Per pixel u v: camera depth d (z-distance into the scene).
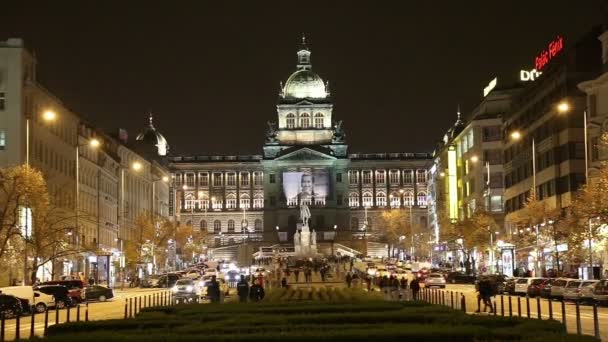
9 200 89.38
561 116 130.88
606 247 95.31
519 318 41.44
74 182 145.25
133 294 113.62
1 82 117.19
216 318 47.56
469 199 192.00
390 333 33.09
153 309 57.88
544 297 87.50
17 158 116.38
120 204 171.00
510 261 148.50
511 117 165.00
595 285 76.75
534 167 122.19
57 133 135.50
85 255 143.00
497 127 181.88
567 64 127.88
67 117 142.00
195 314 51.41
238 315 49.06
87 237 150.62
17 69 117.25
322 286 117.12
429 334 32.94
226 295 91.62
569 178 126.69
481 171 181.75
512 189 163.25
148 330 39.28
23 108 117.88
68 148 142.12
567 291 80.19
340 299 73.62
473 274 142.75
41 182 92.69
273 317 45.78
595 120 112.75
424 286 112.44
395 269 157.88
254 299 73.12
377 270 149.38
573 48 127.88
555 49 152.50
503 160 175.38
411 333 33.09
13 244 95.88
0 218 88.44
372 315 45.03
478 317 42.66
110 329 42.06
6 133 116.75
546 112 137.62
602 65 122.19
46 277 120.31
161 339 32.41
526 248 137.88
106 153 171.12
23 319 68.19
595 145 112.88
